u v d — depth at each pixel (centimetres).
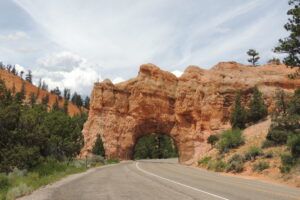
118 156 6162
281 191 1397
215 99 6328
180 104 6562
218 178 2066
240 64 6850
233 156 3306
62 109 11550
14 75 16712
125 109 6456
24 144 2302
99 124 6216
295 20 2344
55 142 3203
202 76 6775
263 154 2981
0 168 2025
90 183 1562
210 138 5269
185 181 1686
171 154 11738
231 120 5497
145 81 6494
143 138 11431
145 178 1852
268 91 6122
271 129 3462
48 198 1044
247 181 1947
